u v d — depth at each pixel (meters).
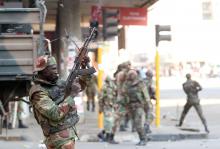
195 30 177.88
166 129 40.78
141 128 32.75
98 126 42.19
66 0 45.28
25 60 17.69
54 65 12.89
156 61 42.75
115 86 35.22
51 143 12.73
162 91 109.50
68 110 12.48
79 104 45.47
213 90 108.19
